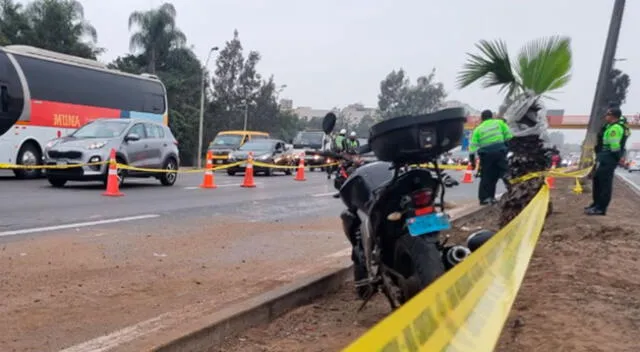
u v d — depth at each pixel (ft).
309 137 114.21
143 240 25.94
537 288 17.37
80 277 18.97
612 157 34.91
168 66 164.25
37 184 53.88
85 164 48.44
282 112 244.01
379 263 13.64
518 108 29.09
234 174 82.94
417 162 13.15
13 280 18.20
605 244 24.64
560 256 22.03
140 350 11.82
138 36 157.58
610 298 16.40
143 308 15.93
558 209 39.52
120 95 76.79
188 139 158.61
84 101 71.15
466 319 7.87
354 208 14.99
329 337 14.10
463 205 41.29
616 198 51.52
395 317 5.63
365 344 4.96
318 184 64.59
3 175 69.51
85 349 12.75
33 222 29.73
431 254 12.71
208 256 23.15
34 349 12.79
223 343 13.52
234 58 201.67
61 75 68.08
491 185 39.75
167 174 57.16
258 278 19.63
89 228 28.58
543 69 29.27
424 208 12.78
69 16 140.56
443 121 12.73
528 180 28.81
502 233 12.26
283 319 15.44
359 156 16.30
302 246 26.08
